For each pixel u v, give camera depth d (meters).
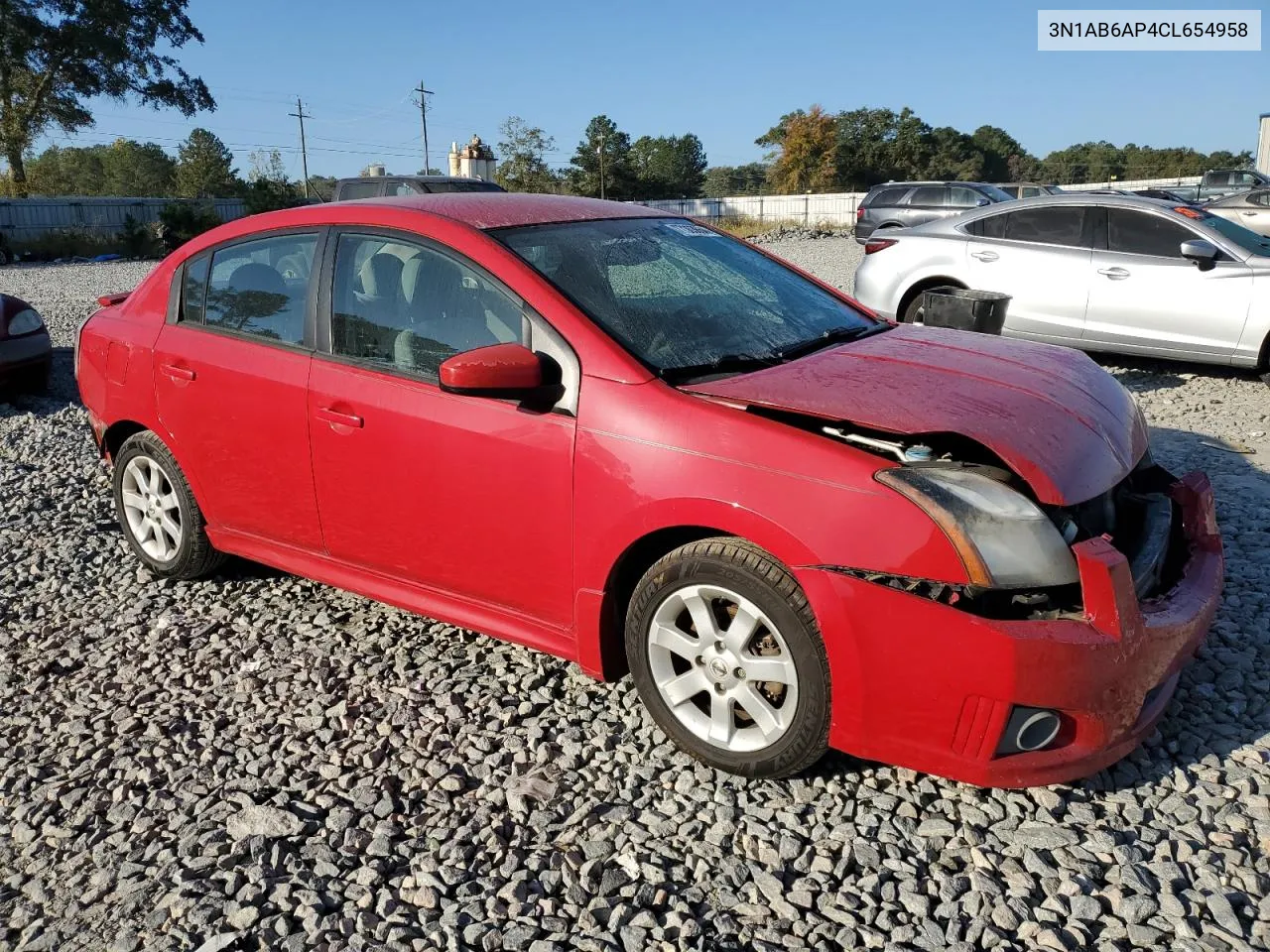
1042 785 2.61
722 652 2.82
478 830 2.74
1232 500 5.10
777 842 2.62
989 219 8.62
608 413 2.90
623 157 78.94
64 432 7.40
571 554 3.03
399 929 2.36
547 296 3.10
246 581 4.49
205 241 4.12
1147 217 7.96
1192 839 2.56
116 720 3.38
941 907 2.37
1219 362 7.76
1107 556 2.48
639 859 2.58
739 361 3.13
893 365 3.12
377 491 3.46
